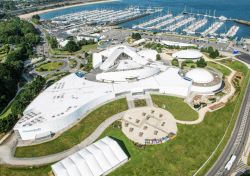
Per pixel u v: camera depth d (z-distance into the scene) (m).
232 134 152.50
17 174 126.88
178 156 135.12
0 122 156.88
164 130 154.62
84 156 127.50
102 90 191.62
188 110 174.12
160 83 197.88
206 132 152.62
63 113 162.75
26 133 150.88
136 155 135.88
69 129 159.38
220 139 147.62
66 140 149.62
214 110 173.88
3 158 137.88
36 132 152.00
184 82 196.88
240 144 143.75
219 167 128.62
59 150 141.88
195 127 156.75
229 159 133.25
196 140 146.00
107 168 124.88
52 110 167.00
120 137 149.88
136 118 167.00
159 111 173.75
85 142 147.12
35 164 132.50
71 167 121.56
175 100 186.50
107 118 168.38
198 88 196.25
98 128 158.88
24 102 185.75
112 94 188.38
